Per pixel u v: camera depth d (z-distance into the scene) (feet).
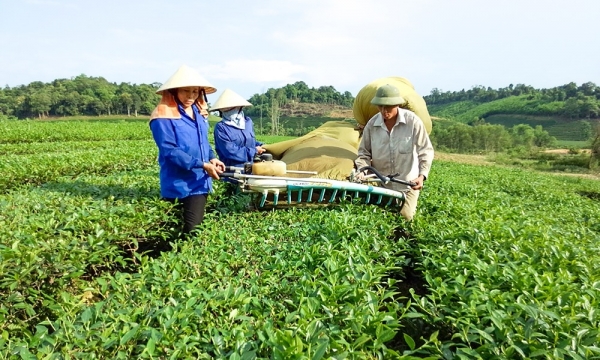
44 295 11.27
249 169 18.94
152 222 17.65
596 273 13.23
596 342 8.80
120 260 13.78
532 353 8.13
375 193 19.95
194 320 9.57
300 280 11.50
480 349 8.59
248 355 7.81
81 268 12.73
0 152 51.70
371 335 9.07
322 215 18.16
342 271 11.71
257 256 13.96
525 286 11.17
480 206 23.91
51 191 21.11
